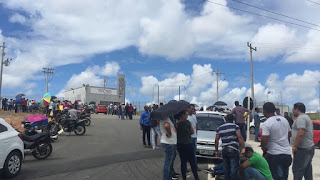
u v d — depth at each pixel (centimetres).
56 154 995
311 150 513
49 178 674
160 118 586
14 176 686
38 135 896
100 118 3056
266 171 532
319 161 967
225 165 580
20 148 717
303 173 520
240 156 623
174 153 598
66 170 753
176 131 611
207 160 949
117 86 5378
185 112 629
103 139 1404
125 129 1911
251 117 2077
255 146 1305
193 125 796
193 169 631
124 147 1167
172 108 595
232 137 572
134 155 988
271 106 514
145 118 1162
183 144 621
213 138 909
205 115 1098
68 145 1198
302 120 506
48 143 917
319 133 1384
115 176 702
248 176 543
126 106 3091
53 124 1356
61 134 1577
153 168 795
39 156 901
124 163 855
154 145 1127
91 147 1155
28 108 3256
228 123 585
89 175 705
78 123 1559
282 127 501
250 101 1416
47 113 2383
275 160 495
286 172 515
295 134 524
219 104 2070
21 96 3009
